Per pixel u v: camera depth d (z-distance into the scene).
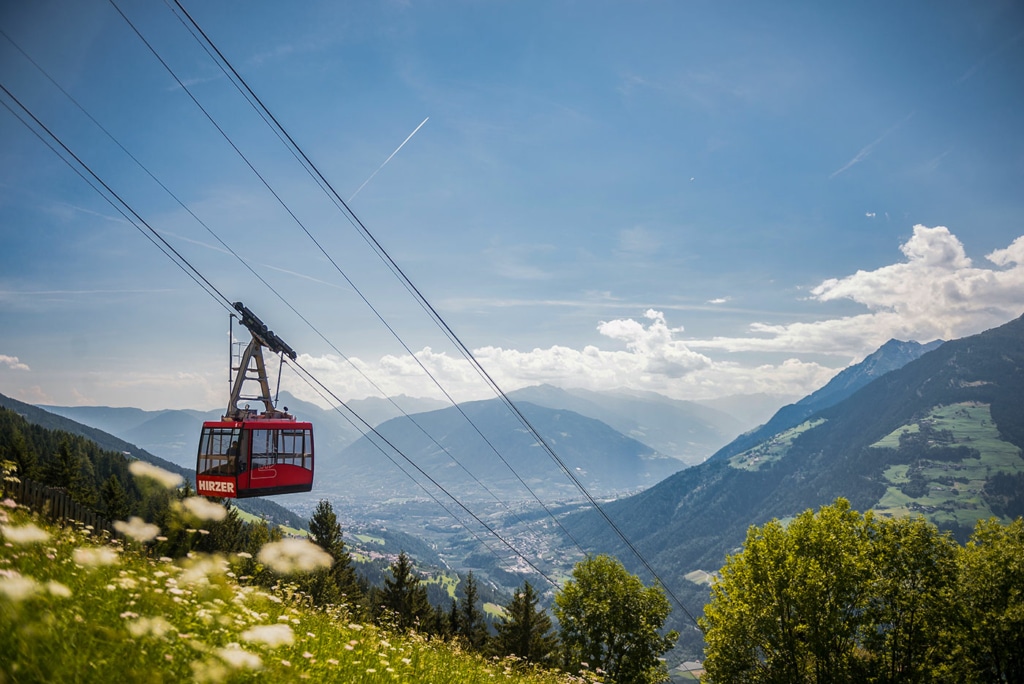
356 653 7.26
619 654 60.56
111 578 5.88
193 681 4.37
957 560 49.91
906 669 48.28
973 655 46.28
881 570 50.72
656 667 60.16
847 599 50.69
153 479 5.11
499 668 11.57
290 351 39.41
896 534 51.66
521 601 59.66
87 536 7.85
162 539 5.03
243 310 36.28
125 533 4.88
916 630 48.44
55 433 140.62
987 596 47.47
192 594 5.73
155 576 5.86
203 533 5.24
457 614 66.00
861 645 50.25
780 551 53.81
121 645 4.44
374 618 11.68
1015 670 45.41
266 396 36.94
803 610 49.94
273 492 32.31
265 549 5.70
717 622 54.91
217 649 4.67
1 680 3.57
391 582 66.50
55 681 3.73
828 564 51.50
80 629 4.48
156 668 4.37
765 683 50.72
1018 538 49.31
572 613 63.09
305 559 5.75
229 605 6.17
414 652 9.14
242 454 31.08
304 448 34.28
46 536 5.28
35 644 4.00
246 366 36.44
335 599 10.83
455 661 10.02
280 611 8.11
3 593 3.96
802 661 50.78
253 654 4.80
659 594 62.53
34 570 5.43
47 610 4.47
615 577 63.00
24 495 8.97
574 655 59.00
